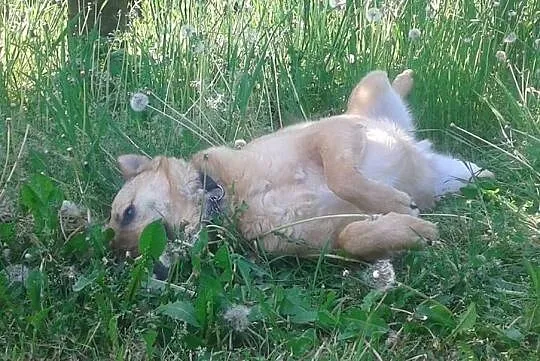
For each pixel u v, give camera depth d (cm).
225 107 346
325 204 289
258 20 384
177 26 362
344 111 357
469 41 364
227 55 356
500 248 284
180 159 300
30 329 252
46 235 273
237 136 337
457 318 254
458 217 299
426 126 353
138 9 404
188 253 272
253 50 349
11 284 263
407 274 272
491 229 290
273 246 288
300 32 371
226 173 294
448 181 323
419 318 252
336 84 362
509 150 338
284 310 256
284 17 356
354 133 296
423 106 354
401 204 285
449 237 295
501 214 296
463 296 264
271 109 357
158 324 253
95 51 362
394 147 308
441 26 364
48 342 250
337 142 291
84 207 300
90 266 271
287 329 253
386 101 340
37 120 333
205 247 268
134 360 247
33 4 386
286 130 308
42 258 264
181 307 251
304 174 291
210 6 373
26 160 315
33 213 275
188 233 285
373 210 286
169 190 293
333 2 362
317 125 300
